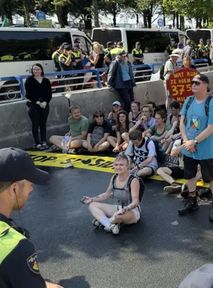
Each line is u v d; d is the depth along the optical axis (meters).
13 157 1.70
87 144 8.37
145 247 4.36
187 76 7.57
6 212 1.70
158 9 46.97
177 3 30.95
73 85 11.18
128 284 3.72
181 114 4.93
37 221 5.20
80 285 3.75
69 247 4.46
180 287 1.43
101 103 11.05
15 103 9.05
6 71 13.07
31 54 13.75
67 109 10.12
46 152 8.73
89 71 11.47
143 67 14.70
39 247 4.50
